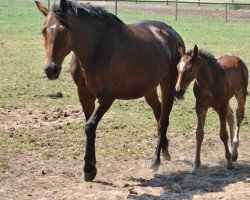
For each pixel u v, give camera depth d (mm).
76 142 8039
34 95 10461
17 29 22203
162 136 7426
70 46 6324
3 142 7926
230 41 19703
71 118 9133
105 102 6629
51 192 6422
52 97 10383
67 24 6230
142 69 6926
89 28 6496
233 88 7445
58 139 8125
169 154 7633
